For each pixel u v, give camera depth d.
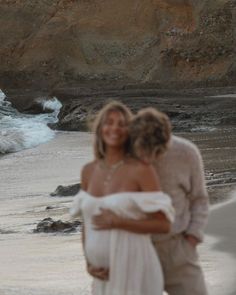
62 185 16.34
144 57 45.00
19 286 7.64
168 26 45.81
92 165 4.92
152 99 35.62
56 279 7.96
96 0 47.22
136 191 4.64
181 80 43.44
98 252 4.68
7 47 45.72
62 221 11.63
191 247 4.98
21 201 14.85
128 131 4.71
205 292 5.02
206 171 16.91
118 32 46.06
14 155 23.52
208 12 45.41
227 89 40.31
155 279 4.66
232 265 8.12
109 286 4.64
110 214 4.62
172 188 4.93
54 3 47.12
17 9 46.56
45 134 29.19
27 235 11.05
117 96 37.56
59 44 45.56
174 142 4.95
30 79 44.75
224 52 44.12
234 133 26.33
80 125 32.00
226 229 10.13
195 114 30.75
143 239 4.63
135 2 46.91
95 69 44.75
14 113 39.25
